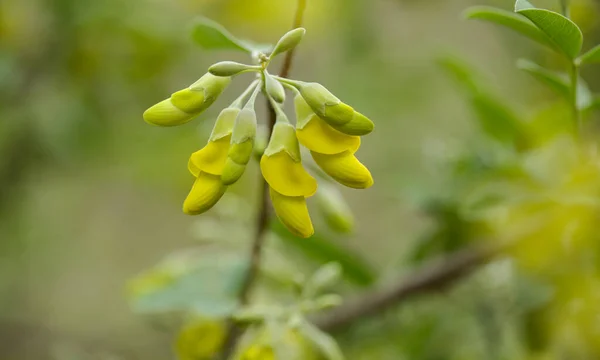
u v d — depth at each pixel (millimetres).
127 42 706
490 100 529
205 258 495
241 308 484
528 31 457
